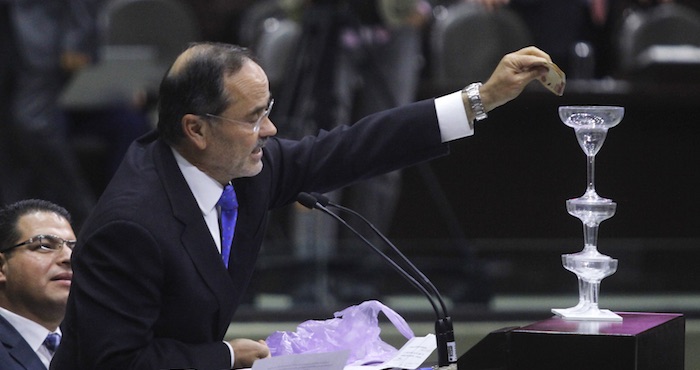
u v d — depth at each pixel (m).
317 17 18.58
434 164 21.84
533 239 22.20
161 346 8.12
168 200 8.27
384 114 9.38
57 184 21.11
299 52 18.59
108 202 8.25
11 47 20.73
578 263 8.45
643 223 22.56
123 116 22.56
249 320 17.25
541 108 21.97
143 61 22.34
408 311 17.28
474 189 21.97
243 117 8.25
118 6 22.92
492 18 21.61
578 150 22.20
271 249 17.61
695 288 17.75
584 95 21.84
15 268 10.43
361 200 19.02
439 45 21.47
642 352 7.44
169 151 8.47
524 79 9.08
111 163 22.56
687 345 16.89
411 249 17.72
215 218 8.53
